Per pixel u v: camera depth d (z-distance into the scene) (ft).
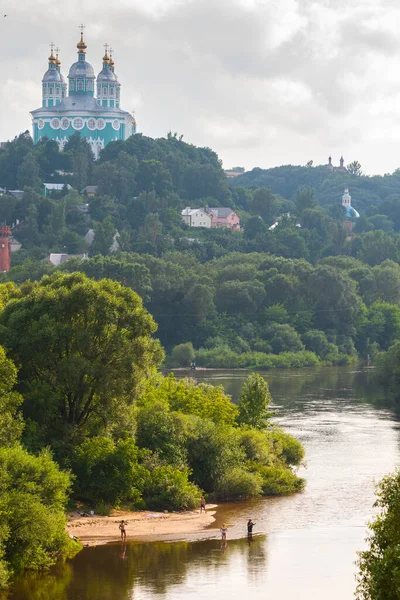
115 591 436.35
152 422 630.33
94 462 577.02
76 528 537.65
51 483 485.97
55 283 629.92
